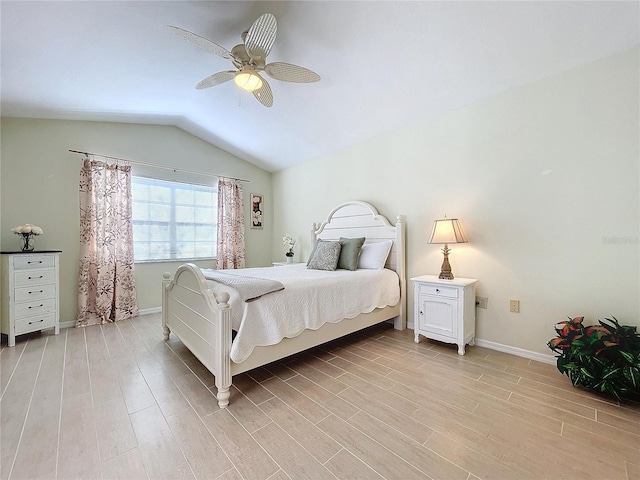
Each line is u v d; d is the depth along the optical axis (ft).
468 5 5.96
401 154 10.86
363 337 9.84
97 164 11.23
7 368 7.33
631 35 6.09
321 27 6.97
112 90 9.37
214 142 14.60
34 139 10.32
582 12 5.75
